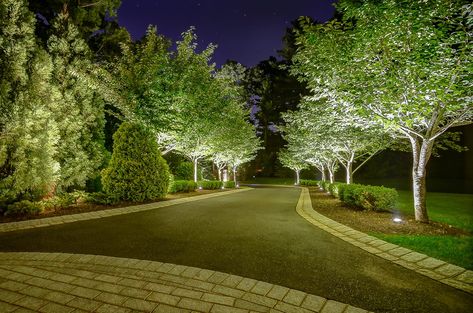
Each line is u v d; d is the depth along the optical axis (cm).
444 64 572
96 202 1085
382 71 640
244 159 3344
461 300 352
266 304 335
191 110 1484
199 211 1039
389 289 380
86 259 479
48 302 333
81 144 1435
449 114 741
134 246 564
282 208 1151
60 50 1380
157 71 1420
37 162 1021
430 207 1148
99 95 1552
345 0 682
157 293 359
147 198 1267
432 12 584
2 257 489
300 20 760
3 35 1042
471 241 586
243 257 502
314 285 389
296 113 1565
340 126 1017
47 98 1165
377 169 3403
